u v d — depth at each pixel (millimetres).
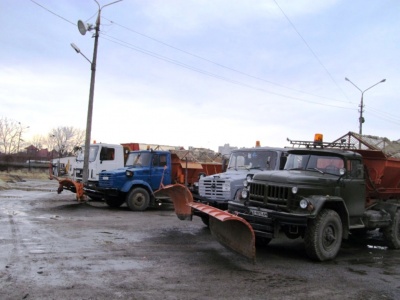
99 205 16047
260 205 8062
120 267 6477
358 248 9523
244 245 7191
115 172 14648
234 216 7133
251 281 6074
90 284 5496
